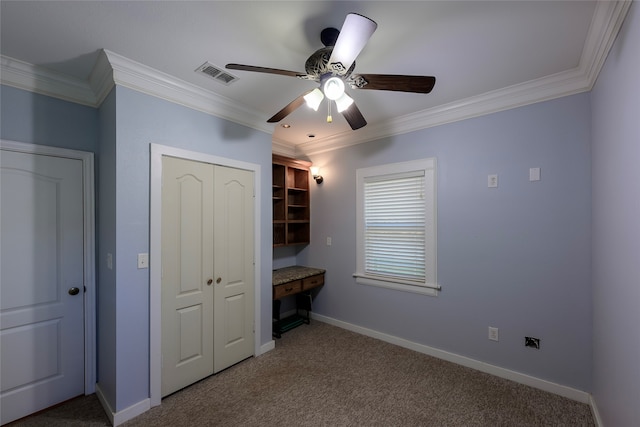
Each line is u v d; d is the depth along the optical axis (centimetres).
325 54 157
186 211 236
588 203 210
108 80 203
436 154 286
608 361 165
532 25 159
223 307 262
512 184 243
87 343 227
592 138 203
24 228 202
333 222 378
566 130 218
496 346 250
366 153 344
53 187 214
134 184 205
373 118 309
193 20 156
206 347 248
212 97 247
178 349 230
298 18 155
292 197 412
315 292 399
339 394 225
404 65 201
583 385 211
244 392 228
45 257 210
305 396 222
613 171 152
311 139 381
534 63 199
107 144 212
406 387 234
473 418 196
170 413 204
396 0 140
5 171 195
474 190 263
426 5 144
